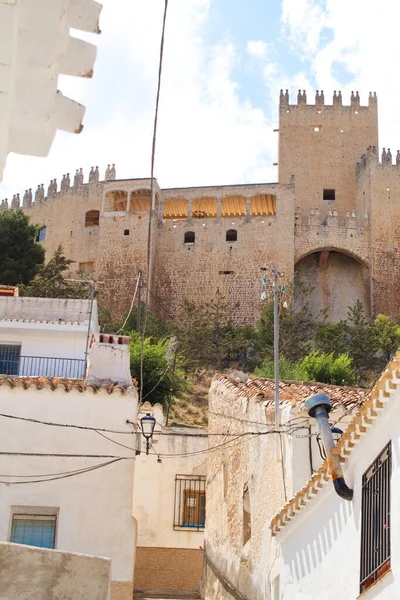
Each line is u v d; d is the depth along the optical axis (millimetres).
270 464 18000
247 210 82188
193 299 80438
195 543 27188
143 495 27484
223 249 81312
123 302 81062
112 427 19562
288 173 93062
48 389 19578
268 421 18500
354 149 93750
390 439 10312
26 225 75000
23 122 6418
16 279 70250
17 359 28641
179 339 67250
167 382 44656
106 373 21312
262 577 17641
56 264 72125
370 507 11055
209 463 25312
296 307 80312
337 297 82688
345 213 91375
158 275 81750
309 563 13914
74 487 18969
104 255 83000
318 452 16453
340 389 21344
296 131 94438
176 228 82625
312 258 83688
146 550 27000
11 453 18969
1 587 8023
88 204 87875
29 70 6062
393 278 82438
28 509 18781
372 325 71812
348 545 11945
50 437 19297
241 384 23188
